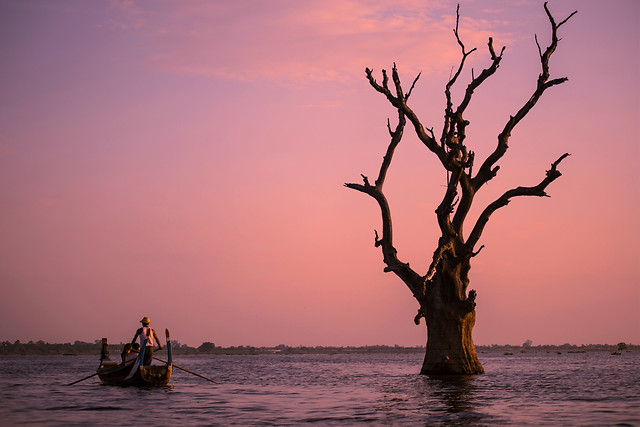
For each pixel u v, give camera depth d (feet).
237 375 138.72
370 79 119.75
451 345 114.42
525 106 116.37
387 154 125.18
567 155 113.60
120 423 52.65
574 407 63.82
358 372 157.07
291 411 61.57
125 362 91.56
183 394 80.43
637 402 68.69
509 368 174.19
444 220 114.42
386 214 121.60
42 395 77.92
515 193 114.52
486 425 50.98
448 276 114.32
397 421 53.83
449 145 114.52
